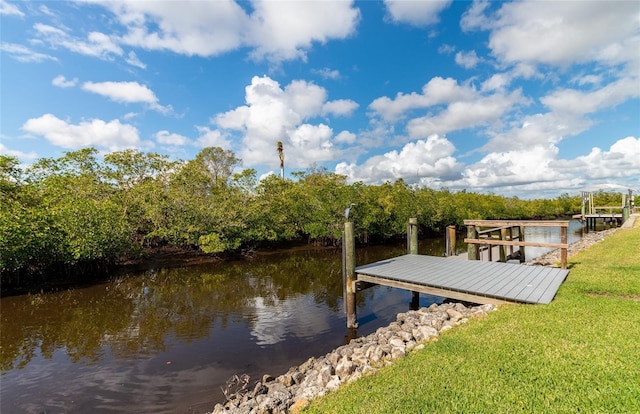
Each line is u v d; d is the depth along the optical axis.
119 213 18.23
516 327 5.22
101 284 15.30
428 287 7.82
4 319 10.47
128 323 9.97
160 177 23.41
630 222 25.50
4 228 12.35
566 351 4.27
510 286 7.45
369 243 29.56
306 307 11.22
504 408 3.30
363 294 12.70
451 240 13.46
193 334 8.95
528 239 29.50
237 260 21.58
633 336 4.54
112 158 21.92
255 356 7.52
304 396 4.51
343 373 5.16
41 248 13.91
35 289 14.32
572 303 6.07
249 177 25.08
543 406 3.27
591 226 36.00
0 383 6.50
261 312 10.80
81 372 6.89
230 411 4.75
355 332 8.85
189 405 5.61
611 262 10.07
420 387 3.85
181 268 18.94
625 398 3.25
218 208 21.66
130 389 6.18
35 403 5.79
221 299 12.60
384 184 33.28
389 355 5.43
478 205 43.28
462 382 3.84
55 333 9.20
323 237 27.38
